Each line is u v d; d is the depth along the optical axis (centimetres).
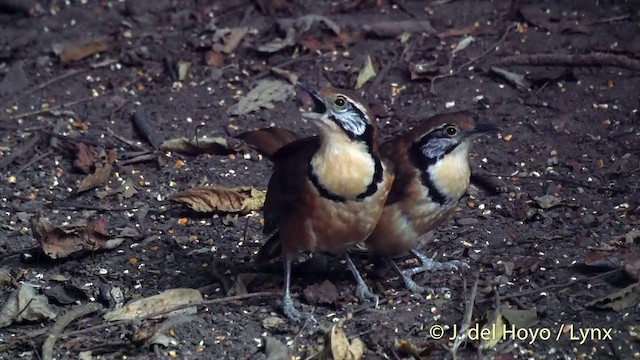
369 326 1038
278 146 1091
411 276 1126
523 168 1304
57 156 1380
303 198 1009
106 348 1029
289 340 1032
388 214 1055
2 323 1072
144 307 1078
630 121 1377
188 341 1035
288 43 1562
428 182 1045
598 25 1565
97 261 1175
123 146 1397
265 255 1099
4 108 1480
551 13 1597
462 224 1207
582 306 1052
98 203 1288
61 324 1054
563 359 988
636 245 1138
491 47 1540
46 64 1575
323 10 1644
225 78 1523
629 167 1288
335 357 977
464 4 1634
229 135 1403
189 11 1667
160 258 1177
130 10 1678
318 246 1040
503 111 1416
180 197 1248
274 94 1473
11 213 1266
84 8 1700
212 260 1167
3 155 1376
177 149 1372
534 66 1495
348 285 1119
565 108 1412
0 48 1606
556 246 1151
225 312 1074
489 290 1080
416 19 1614
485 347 997
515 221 1210
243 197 1250
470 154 1333
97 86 1527
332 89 985
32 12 1692
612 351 993
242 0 1681
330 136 984
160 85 1520
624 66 1469
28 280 1146
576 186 1262
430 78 1482
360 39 1581
